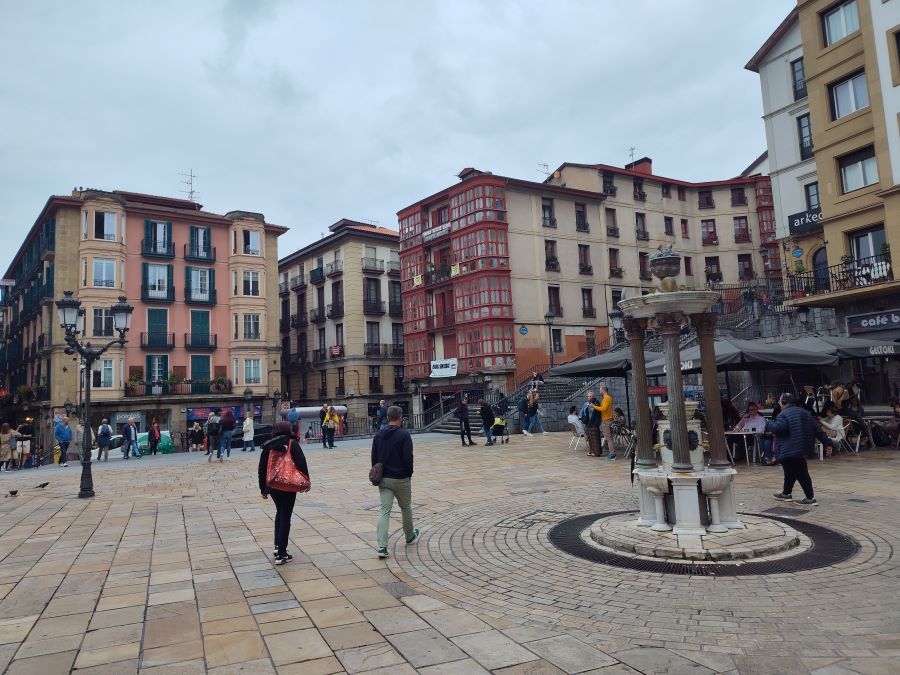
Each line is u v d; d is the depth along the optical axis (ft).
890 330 63.67
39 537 26.43
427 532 25.50
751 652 12.79
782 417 28.30
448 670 12.34
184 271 121.70
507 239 117.08
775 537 20.83
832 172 72.28
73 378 109.09
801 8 75.56
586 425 51.37
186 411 117.19
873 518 24.45
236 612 16.11
